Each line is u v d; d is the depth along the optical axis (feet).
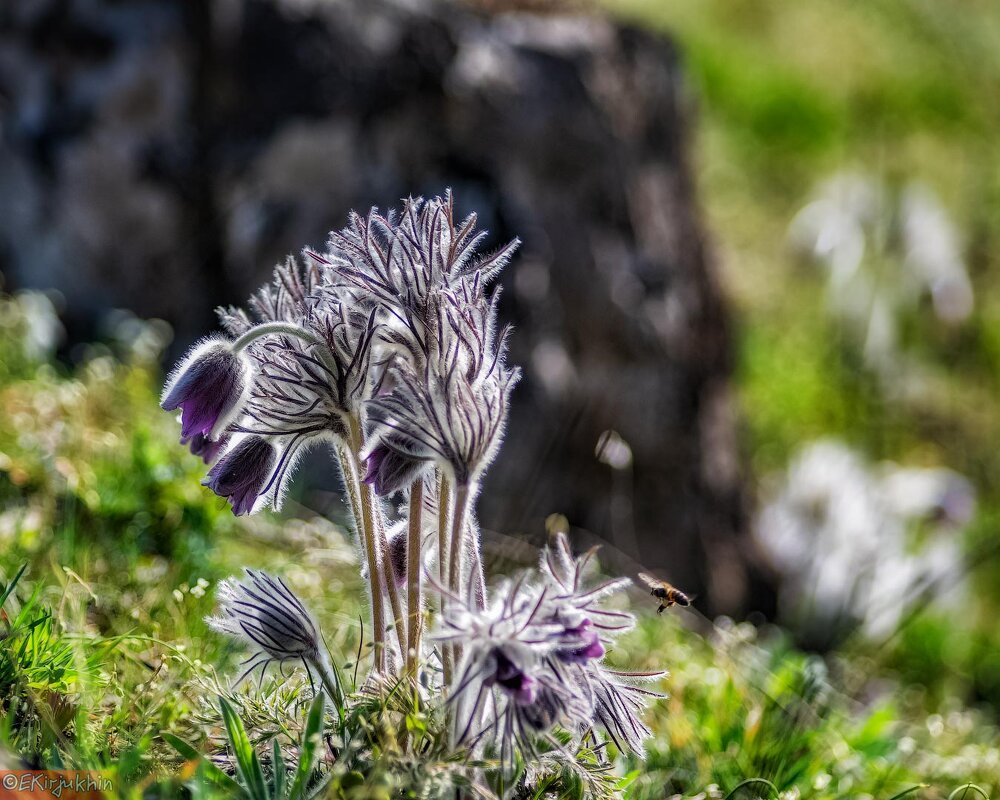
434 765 8.71
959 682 27.07
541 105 25.73
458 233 9.53
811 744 13.41
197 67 23.89
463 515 9.09
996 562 31.53
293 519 18.39
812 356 38.55
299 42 24.07
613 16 29.04
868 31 56.85
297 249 23.50
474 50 25.53
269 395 9.52
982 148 50.19
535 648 8.42
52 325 21.22
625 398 25.88
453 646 9.16
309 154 23.86
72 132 23.70
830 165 49.32
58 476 15.11
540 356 24.18
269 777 9.34
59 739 9.07
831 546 28.81
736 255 42.93
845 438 36.09
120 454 16.34
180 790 8.84
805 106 51.57
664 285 27.50
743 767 12.53
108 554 14.33
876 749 14.67
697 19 55.31
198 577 13.94
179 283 23.65
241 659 12.11
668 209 28.66
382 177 24.12
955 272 38.37
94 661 10.71
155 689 10.27
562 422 24.45
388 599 10.15
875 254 38.73
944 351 38.65
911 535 30.22
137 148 23.70
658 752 12.41
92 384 19.11
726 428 29.37
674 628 17.54
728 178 47.83
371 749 9.02
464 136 24.79
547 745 9.78
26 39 23.73
